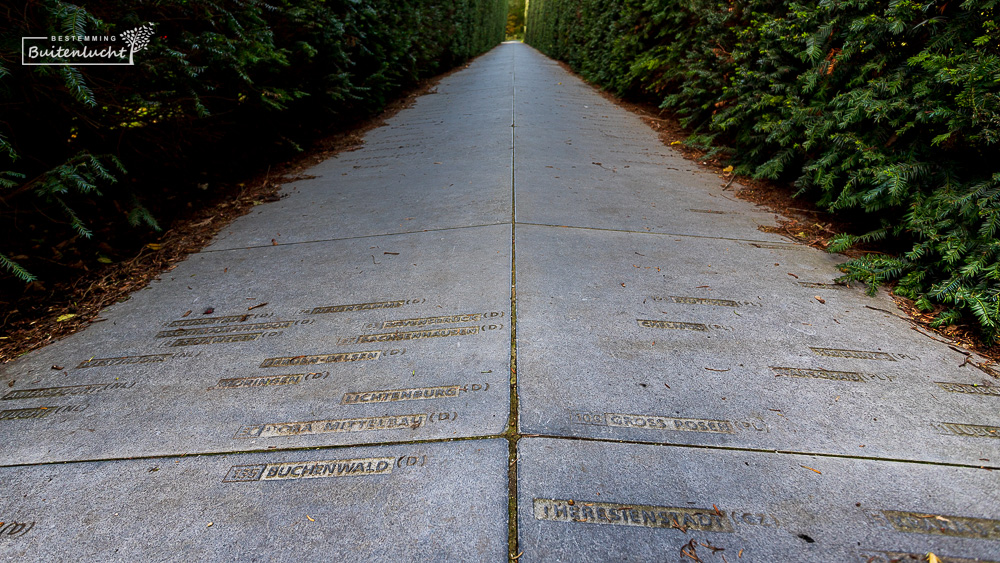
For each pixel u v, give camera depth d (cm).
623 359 215
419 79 1259
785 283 284
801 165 432
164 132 384
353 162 565
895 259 279
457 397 193
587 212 391
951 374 207
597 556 133
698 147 593
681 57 712
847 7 347
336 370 212
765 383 201
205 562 133
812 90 398
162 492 155
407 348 225
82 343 240
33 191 309
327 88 628
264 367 216
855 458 164
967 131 264
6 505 152
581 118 784
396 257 320
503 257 312
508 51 2808
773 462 163
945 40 284
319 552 135
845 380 203
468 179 476
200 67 351
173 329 249
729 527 141
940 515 144
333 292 278
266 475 160
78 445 176
